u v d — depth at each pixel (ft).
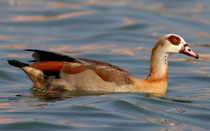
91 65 44.65
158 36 85.76
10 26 91.71
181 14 107.04
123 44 78.79
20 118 33.58
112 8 111.65
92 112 35.73
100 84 44.16
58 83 44.70
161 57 46.14
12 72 54.65
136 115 36.06
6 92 44.52
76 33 87.66
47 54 44.78
